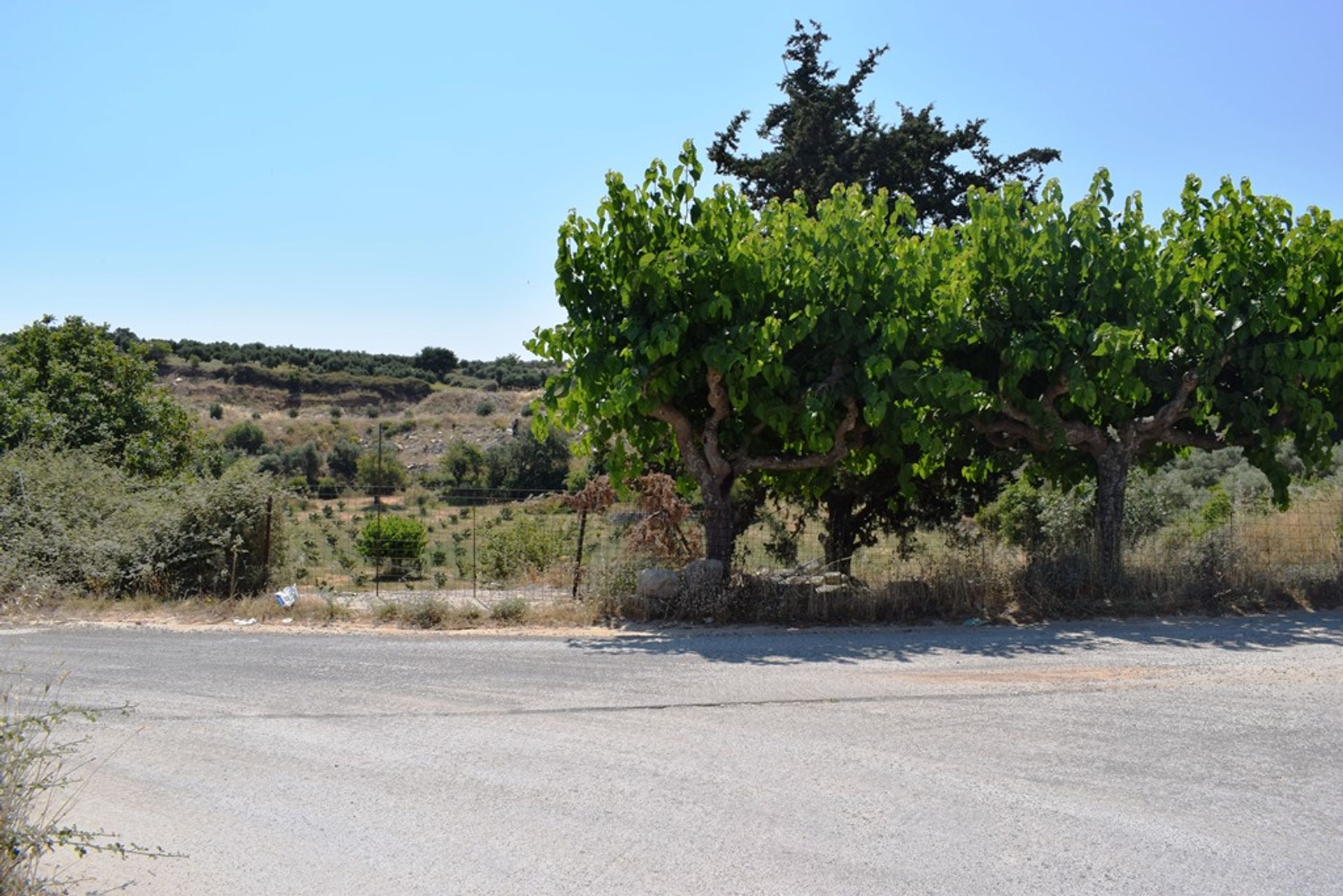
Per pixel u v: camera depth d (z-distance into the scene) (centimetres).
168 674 1015
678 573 1403
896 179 2403
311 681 983
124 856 513
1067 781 673
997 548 1572
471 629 1325
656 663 1062
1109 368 1367
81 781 671
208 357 7112
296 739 776
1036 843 574
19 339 2664
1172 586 1416
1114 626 1291
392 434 5825
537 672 1017
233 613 1427
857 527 1855
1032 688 934
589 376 1338
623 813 620
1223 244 1455
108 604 1488
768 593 1368
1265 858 556
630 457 1513
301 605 1438
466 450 4444
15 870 476
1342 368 1423
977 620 1332
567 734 787
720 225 1379
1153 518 2025
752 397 1394
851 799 640
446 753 741
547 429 1416
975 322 1424
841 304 1394
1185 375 1470
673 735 781
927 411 1449
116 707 868
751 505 1845
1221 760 718
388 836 587
